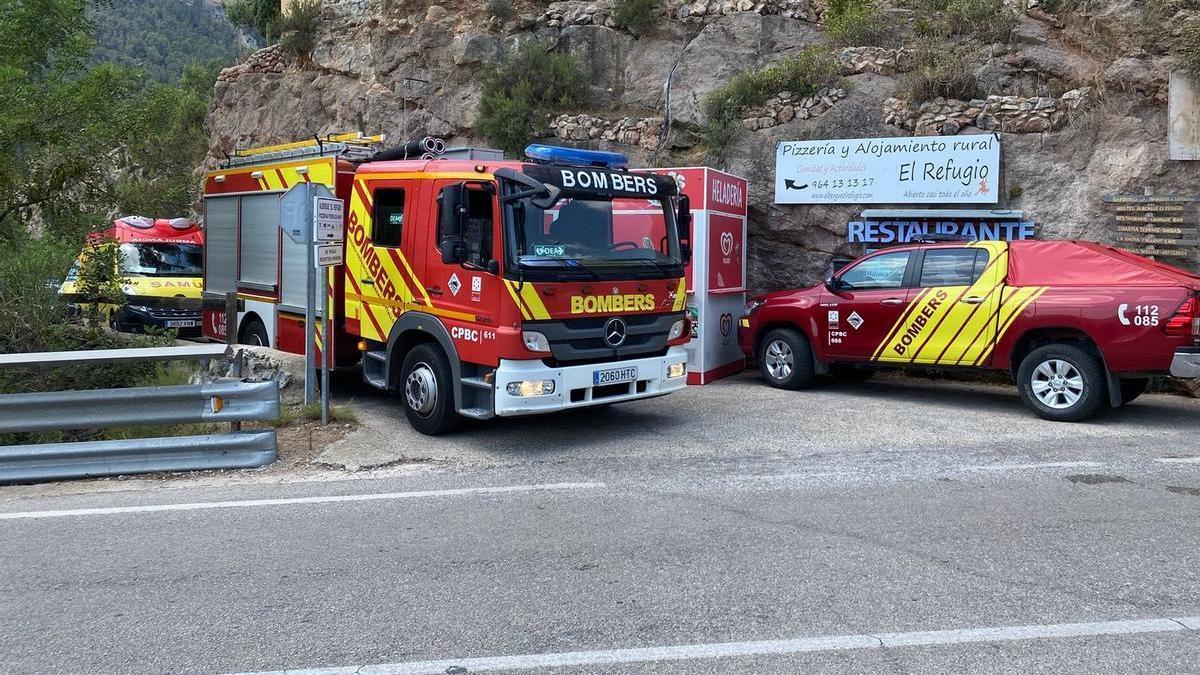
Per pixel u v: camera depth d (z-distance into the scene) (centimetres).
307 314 952
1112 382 934
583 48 1725
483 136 1733
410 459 824
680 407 1063
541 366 827
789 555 559
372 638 445
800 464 799
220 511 669
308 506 679
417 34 1859
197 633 454
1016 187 1255
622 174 895
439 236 873
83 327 1099
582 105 1677
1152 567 532
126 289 1443
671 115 1539
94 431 867
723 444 878
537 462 813
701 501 683
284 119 2131
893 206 1316
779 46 1583
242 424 909
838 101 1383
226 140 2289
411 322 910
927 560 547
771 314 1193
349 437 888
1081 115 1234
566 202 853
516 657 423
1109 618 459
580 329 847
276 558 563
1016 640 434
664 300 918
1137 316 902
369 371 988
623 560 553
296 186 933
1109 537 588
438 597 497
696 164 1455
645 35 1694
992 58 1359
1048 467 777
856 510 655
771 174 1399
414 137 1831
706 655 422
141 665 420
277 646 438
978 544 576
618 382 877
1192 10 1238
